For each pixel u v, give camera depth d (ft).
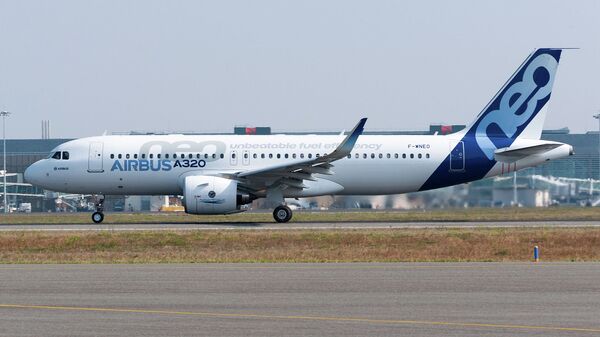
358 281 299.58
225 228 553.64
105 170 619.67
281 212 611.47
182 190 625.41
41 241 477.77
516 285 287.48
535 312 237.25
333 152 570.87
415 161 623.77
